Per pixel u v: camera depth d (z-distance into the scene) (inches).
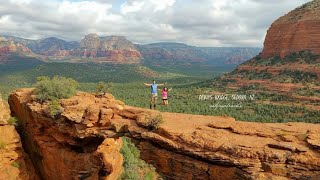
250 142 850.1
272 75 5649.6
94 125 1151.6
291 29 6053.2
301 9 6328.7
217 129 956.6
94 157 1341.0
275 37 6412.4
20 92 1535.4
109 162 1406.3
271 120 3142.2
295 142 832.3
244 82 5876.0
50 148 1379.2
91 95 1357.0
